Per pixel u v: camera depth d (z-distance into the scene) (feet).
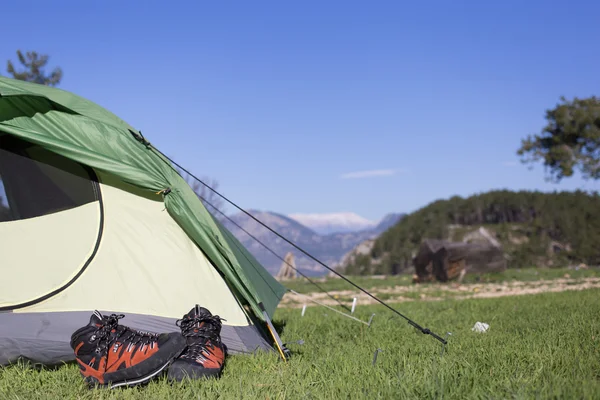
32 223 16.51
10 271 16.14
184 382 13.19
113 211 17.07
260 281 19.80
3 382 13.97
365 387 12.17
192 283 17.22
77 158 16.31
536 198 110.22
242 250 20.92
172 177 17.19
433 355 15.31
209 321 14.35
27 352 15.55
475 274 68.13
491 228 107.65
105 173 17.03
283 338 20.79
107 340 13.35
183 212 16.97
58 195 16.79
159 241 17.22
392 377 12.95
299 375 13.62
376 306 37.55
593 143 108.58
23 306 15.97
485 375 12.62
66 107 16.60
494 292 50.78
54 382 13.97
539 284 56.24
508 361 14.20
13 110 16.08
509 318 24.82
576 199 107.45
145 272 16.96
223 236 17.58
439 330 21.70
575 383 11.41
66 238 16.63
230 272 17.22
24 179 16.57
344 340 20.38
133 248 17.03
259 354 16.67
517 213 109.81
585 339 16.80
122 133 17.02
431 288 59.98
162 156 17.39
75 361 16.02
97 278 16.63
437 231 112.16
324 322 25.90
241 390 12.41
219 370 13.94
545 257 97.30
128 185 17.22
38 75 65.10
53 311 16.11
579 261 96.07
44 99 16.42
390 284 69.67
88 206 16.96
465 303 34.63
